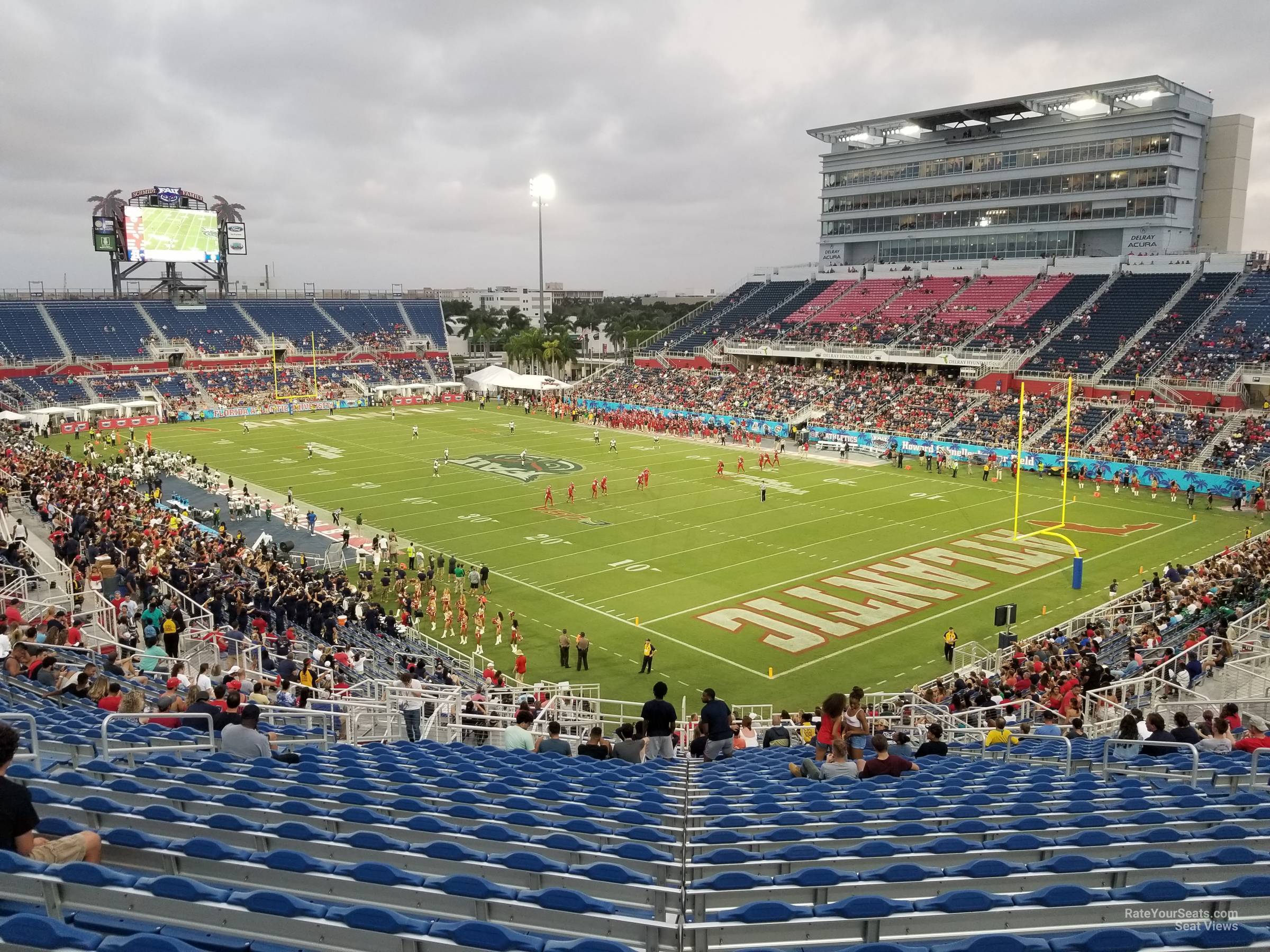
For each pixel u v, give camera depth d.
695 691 28.44
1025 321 79.00
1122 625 32.09
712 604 36.34
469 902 6.38
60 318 95.69
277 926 5.76
